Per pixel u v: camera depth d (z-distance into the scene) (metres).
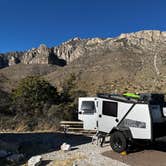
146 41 182.88
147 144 11.09
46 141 13.94
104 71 135.00
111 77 125.81
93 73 135.75
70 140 14.09
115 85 95.25
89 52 185.88
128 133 10.61
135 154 10.65
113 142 10.96
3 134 16.08
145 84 93.31
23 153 11.75
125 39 188.62
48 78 152.88
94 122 12.44
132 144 11.20
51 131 17.45
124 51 165.75
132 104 10.60
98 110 11.54
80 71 146.62
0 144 12.21
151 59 144.12
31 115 22.86
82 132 16.69
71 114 21.94
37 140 14.18
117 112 10.96
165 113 10.95
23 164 10.31
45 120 19.66
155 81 97.06
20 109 25.20
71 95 33.84
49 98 29.73
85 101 12.77
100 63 150.12
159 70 120.62
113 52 169.62
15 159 10.76
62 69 167.62
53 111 21.78
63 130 18.02
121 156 10.45
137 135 10.45
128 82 104.94
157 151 10.97
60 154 11.30
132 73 126.31
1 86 54.59
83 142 13.44
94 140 13.67
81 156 10.66
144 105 10.38
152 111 10.69
